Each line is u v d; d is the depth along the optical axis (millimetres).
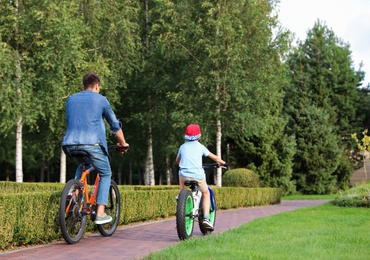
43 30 27344
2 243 8102
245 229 10258
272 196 28688
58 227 9406
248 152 41000
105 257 7422
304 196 42062
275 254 6758
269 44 33531
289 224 11703
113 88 33188
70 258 7340
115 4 33094
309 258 6473
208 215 9844
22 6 27812
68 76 30266
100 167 9086
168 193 15328
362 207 20922
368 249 7414
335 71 54781
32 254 7723
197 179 9539
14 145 48344
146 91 37656
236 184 31109
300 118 45500
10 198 8219
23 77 26844
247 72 32969
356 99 56344
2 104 26094
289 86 48375
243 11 33438
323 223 12133
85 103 8992
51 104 27594
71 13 29703
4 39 27922
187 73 33719
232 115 33562
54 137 35906
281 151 42406
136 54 35562
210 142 35500
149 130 38562
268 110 35906
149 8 38688
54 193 9312
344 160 47250
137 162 49438
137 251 8047
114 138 40094
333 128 48906
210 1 33000
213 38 32406
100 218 9172
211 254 6730
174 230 11430
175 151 40812
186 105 33219
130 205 12711
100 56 30672
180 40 32844
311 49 54500
